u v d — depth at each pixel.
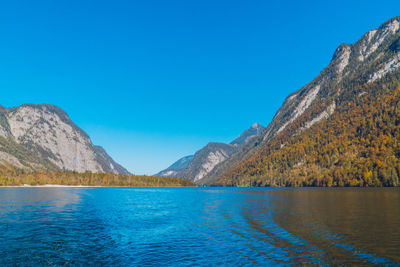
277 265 24.41
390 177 198.88
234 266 24.38
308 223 46.19
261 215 58.47
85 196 138.50
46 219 54.66
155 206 85.44
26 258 27.53
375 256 26.45
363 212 58.66
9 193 153.12
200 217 57.56
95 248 31.33
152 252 29.41
